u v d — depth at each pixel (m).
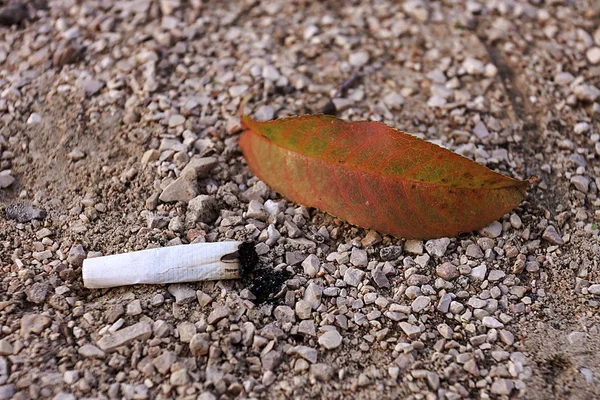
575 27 0.38
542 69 0.37
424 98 0.36
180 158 0.33
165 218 0.32
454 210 0.30
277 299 0.30
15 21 0.39
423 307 0.30
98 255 0.31
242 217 0.32
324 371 0.28
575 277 0.31
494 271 0.31
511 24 0.38
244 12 0.39
